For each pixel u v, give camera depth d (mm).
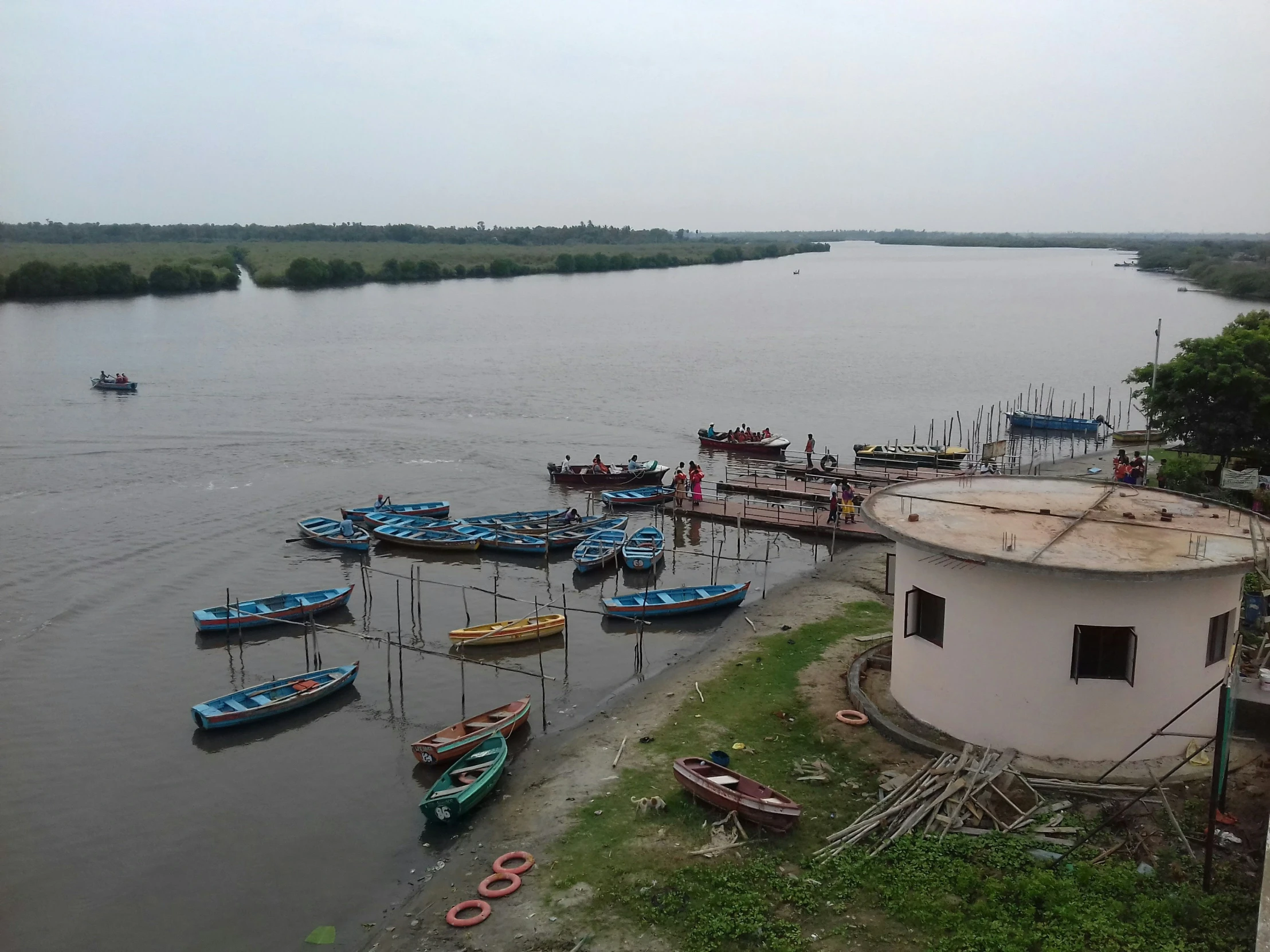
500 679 34562
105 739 30422
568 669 35375
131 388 89875
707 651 35750
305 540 50094
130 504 56094
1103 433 80312
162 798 27078
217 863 24016
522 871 21703
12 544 48875
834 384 100875
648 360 116062
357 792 27281
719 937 18734
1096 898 18812
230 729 30859
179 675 35031
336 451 70125
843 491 56719
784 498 58688
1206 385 53062
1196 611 22703
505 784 26578
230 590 43375
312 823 25750
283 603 40375
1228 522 26406
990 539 24719
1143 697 22859
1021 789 22547
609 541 48656
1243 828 20625
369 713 32250
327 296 197000
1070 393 95812
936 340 136000
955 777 22703
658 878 20781
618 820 23344
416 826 25344
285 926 21531
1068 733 23234
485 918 20125
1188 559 22797
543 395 93188
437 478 63406
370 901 22266
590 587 44562
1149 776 22672
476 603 42312
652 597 40688
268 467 65250
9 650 36812
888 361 116438
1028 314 171750
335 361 111375
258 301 183500
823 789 23938
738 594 40812
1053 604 22703
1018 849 20406
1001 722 23984
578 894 20531
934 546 23922
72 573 44969
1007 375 106375
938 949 18000
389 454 69438
